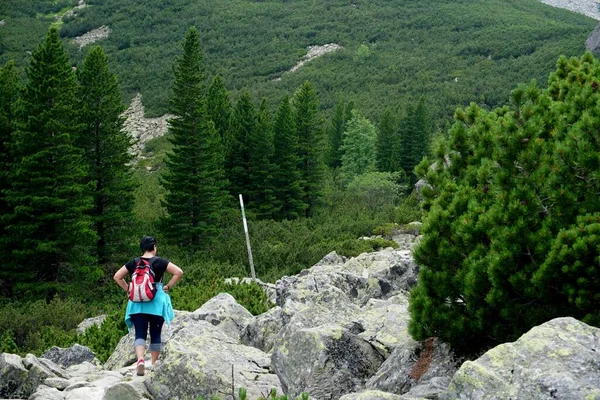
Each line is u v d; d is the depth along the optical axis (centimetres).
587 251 734
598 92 1026
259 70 15988
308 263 3438
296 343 857
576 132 827
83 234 3077
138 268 927
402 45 17800
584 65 1169
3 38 16050
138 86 13212
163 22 19162
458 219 858
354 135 7706
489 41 16750
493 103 12400
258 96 13600
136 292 909
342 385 809
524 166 835
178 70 3966
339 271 2111
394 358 842
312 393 798
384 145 8425
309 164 5925
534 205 800
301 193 5522
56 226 3044
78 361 1374
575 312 758
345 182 7612
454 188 926
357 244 3744
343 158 7775
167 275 2842
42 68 3019
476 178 927
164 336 1274
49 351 1425
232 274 3056
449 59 15975
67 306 2439
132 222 3625
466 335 811
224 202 5006
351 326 1026
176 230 3941
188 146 3959
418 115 7862
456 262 861
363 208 5812
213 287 1975
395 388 797
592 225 743
